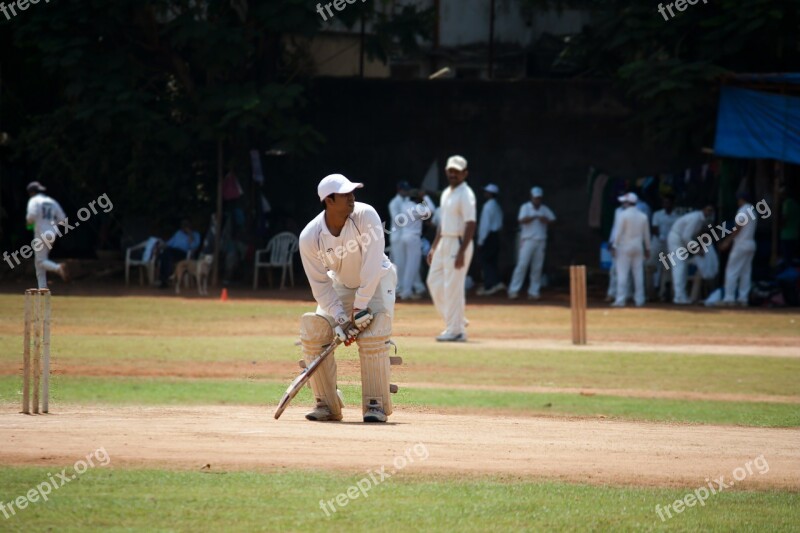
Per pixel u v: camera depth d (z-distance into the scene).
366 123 119.19
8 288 99.88
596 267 118.06
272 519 23.92
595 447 33.09
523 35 133.38
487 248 107.69
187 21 102.19
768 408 44.31
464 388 49.59
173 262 106.75
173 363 55.41
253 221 112.69
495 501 25.86
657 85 100.12
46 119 109.75
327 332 35.56
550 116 118.00
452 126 119.19
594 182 116.81
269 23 103.31
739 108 100.06
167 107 108.88
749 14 96.62
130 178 108.81
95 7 101.31
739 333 75.19
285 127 104.81
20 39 104.69
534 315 88.12
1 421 35.53
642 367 57.75
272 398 43.47
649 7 103.62
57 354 58.16
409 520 24.08
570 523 24.14
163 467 28.38
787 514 25.55
